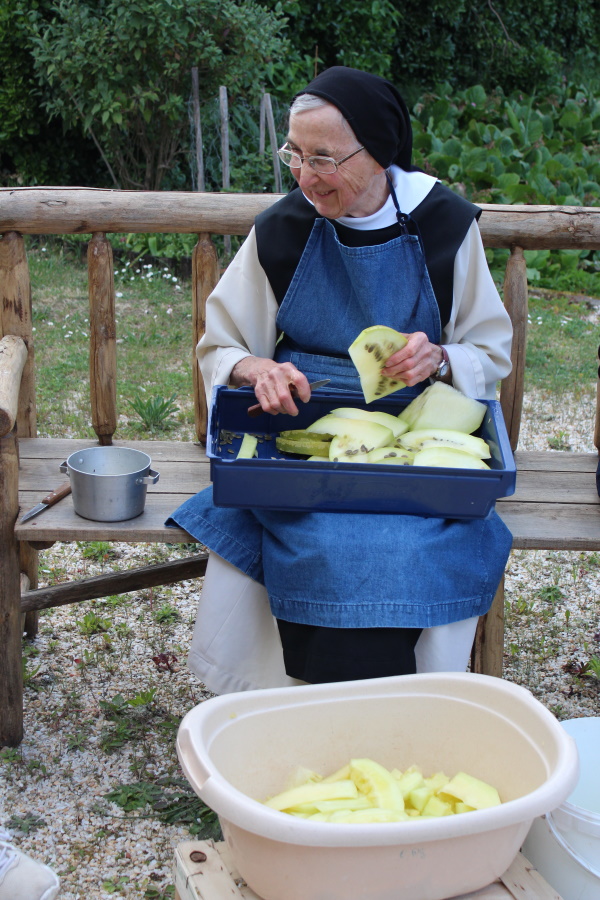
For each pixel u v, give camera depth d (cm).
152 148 809
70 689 263
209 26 745
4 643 226
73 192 252
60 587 249
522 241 258
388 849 140
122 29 714
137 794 219
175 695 263
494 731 171
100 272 255
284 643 199
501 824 140
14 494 218
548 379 564
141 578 255
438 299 223
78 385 507
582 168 928
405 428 213
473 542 199
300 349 236
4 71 824
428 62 1241
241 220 255
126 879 195
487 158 871
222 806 138
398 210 219
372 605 186
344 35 1050
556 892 155
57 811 213
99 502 218
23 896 155
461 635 197
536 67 1343
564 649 298
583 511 235
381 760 177
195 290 262
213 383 229
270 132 788
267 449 220
